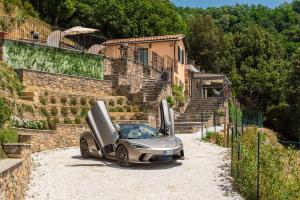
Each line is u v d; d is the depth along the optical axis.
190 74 44.00
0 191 6.62
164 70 35.50
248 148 12.20
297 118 49.88
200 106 33.59
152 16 48.25
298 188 8.83
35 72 23.33
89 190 10.16
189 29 60.31
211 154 15.87
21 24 32.34
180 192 10.02
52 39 29.45
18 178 8.50
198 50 59.41
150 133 14.62
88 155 15.52
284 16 102.75
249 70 62.00
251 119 42.34
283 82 55.94
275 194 8.84
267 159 9.89
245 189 9.78
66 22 44.81
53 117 21.06
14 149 9.60
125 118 24.45
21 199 8.93
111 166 13.59
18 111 18.50
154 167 13.30
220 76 43.94
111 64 29.38
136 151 13.02
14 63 23.39
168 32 49.78
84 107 23.38
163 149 13.07
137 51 32.84
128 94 27.48
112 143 13.88
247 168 10.08
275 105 56.47
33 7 42.25
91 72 27.27
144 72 32.62
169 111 15.34
